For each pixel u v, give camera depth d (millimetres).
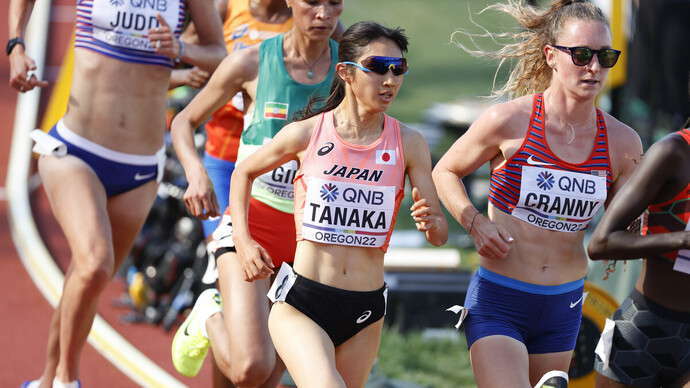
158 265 27219
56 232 36406
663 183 13633
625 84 25688
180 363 18609
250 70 16734
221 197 18375
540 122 14797
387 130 14203
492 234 14703
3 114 48906
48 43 60875
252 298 16297
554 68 14742
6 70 56469
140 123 18500
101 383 24016
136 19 18156
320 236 14055
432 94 66125
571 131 14797
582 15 14461
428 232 14109
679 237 13266
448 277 28156
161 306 27188
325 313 14180
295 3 16078
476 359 14953
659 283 14109
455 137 47688
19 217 37031
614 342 14594
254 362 15719
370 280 14281
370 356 14750
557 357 15625
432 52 77938
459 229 39312
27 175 41656
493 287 15297
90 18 18156
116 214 18797
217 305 18094
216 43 18844
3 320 27891
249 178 14617
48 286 30781
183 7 18656
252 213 16953
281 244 17125
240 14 19344
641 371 14406
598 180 14820
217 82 16875
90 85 18234
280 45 16719
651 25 25688
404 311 27734
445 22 86562
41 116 49125
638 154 14992
